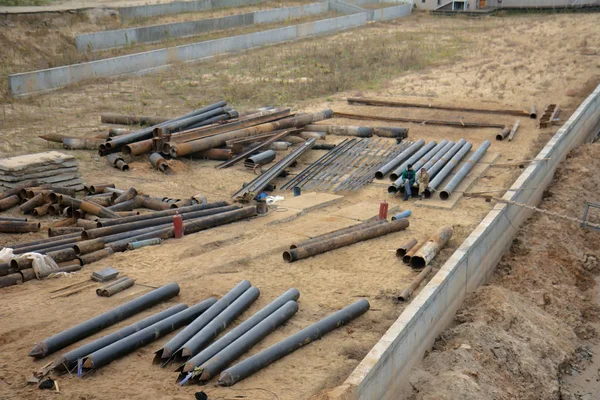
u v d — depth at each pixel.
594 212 23.39
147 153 23.92
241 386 10.73
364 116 30.11
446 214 19.47
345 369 11.45
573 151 27.91
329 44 47.56
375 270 15.68
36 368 10.98
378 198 20.91
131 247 16.16
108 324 12.25
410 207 20.11
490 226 17.70
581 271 19.72
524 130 28.20
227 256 15.95
